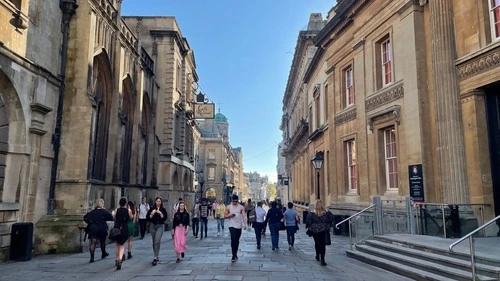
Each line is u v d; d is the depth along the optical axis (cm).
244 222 1166
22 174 1160
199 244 1583
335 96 2123
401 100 1473
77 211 1334
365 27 1773
